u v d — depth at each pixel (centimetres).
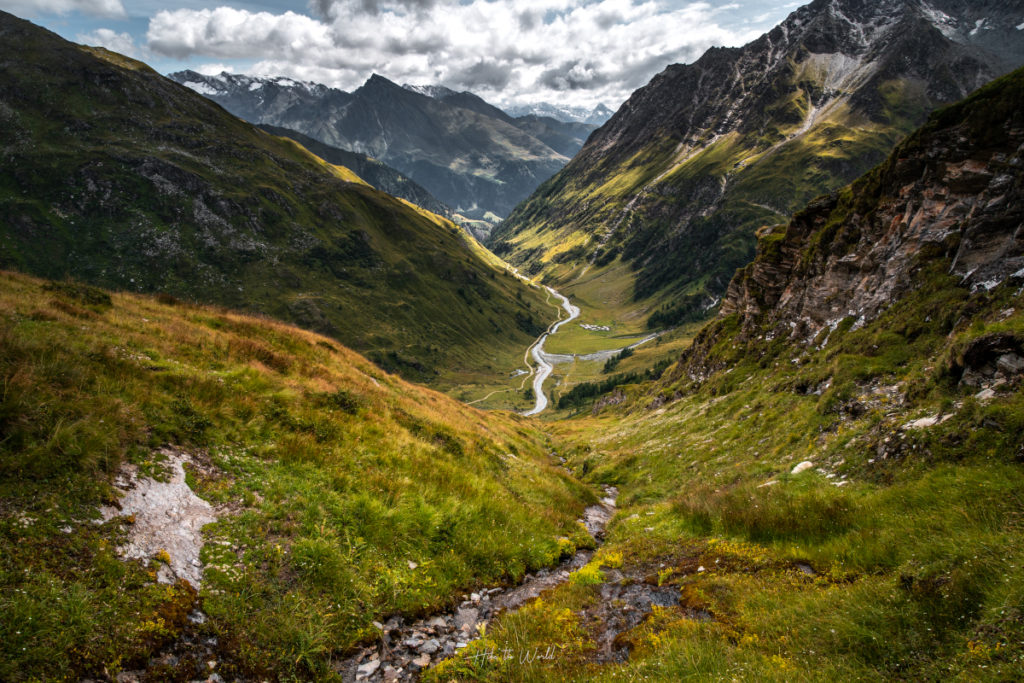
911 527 1084
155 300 2342
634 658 880
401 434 1861
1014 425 1241
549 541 1606
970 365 1611
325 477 1303
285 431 1453
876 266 3647
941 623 732
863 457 1738
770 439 2767
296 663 802
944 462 1348
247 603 858
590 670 843
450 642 973
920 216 3281
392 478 1459
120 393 1173
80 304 1777
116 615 729
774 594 1021
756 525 1452
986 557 795
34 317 1412
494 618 1090
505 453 2686
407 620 1005
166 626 761
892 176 3816
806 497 1496
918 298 2750
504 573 1317
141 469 1002
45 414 940
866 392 2344
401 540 1209
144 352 1508
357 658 867
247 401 1486
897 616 770
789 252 5631
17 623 647
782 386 3588
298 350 2480
